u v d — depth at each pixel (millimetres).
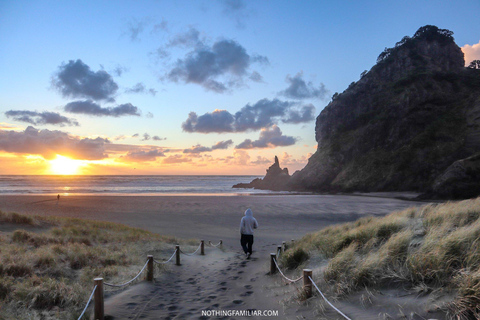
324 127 111000
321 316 4211
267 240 19578
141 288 6582
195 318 4770
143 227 25016
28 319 4430
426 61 106812
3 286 5477
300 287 5664
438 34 115625
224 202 43875
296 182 91250
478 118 73750
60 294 5387
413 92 87875
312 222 28453
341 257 5781
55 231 13383
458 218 6965
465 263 4164
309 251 8430
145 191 78625
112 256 9430
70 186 99062
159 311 5121
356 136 91312
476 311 3182
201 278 8219
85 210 34594
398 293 4227
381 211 35781
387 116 88125
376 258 5176
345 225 12422
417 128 82188
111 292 6215
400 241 5520
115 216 30766
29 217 15781
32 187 90625
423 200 53375
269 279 7504
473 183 53031
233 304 5566
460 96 85375
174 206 39188
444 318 3307
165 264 9844
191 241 17047
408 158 75250
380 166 78438
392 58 111188
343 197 58844
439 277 4094
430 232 5578
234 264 10484
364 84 109562
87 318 4602
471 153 67375
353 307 4219
